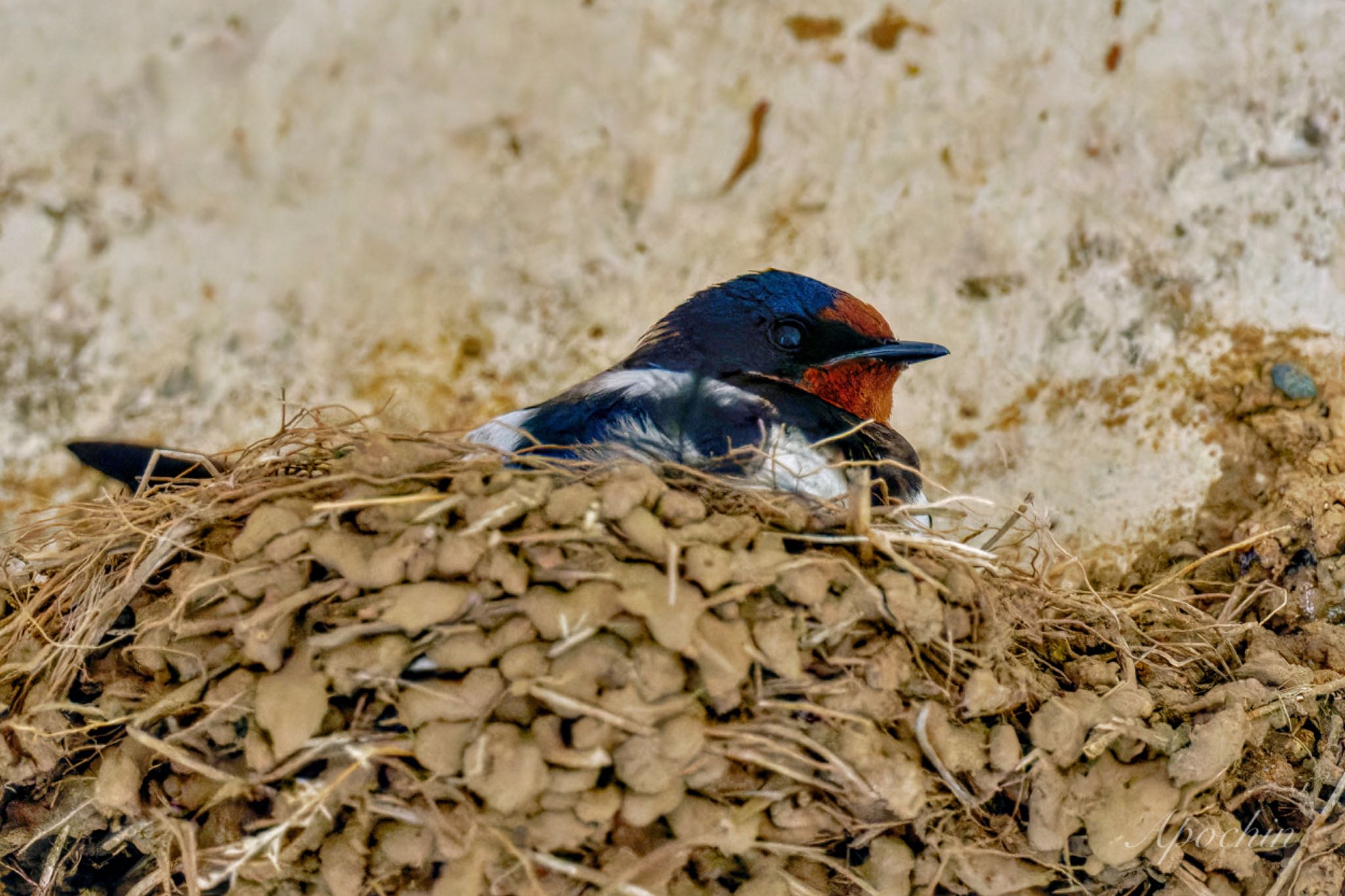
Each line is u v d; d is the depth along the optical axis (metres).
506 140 7.73
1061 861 5.18
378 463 5.17
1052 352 8.40
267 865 4.89
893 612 5.12
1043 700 5.36
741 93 7.88
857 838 5.10
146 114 7.00
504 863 4.72
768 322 7.14
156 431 7.73
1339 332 8.13
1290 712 5.88
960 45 7.86
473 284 8.16
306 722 4.73
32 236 7.15
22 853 5.35
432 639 4.89
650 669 4.79
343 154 7.46
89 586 5.43
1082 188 8.27
